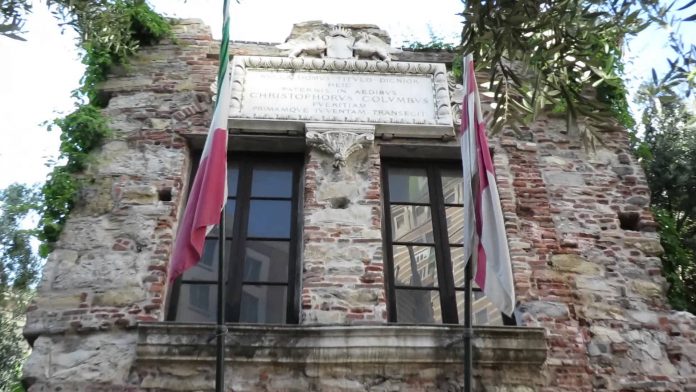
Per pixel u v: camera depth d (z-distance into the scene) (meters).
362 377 6.94
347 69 9.57
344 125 8.98
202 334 6.95
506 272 6.34
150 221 8.09
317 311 7.43
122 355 7.03
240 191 8.66
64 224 8.03
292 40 10.11
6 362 10.26
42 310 7.30
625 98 9.56
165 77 9.56
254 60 9.48
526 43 6.29
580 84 6.77
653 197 11.18
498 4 6.08
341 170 8.65
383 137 9.11
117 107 9.19
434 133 9.12
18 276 10.29
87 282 7.54
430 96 9.48
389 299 7.86
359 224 8.19
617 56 8.68
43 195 8.17
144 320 7.28
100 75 9.48
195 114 9.17
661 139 11.24
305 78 9.45
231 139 8.92
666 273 8.53
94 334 7.18
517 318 7.68
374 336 7.00
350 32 10.19
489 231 6.54
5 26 6.04
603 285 7.95
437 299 7.95
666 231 9.00
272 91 9.27
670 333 7.63
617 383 7.21
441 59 10.08
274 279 7.96
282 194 8.73
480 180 6.71
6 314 10.45
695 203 10.90
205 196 6.50
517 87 6.73
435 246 8.37
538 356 7.10
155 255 7.81
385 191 8.84
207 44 10.05
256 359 6.89
